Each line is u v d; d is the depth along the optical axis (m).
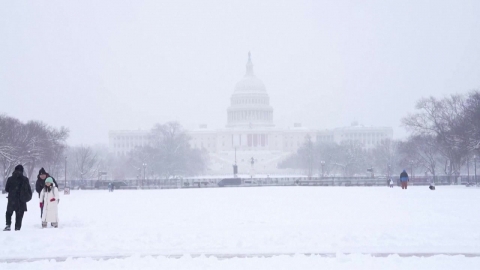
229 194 84.88
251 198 71.31
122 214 47.47
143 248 26.47
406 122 145.12
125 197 81.06
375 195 74.06
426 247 25.89
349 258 23.23
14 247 26.88
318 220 38.81
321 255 24.55
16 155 122.31
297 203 58.97
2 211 54.94
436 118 140.88
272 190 99.94
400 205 53.31
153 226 35.75
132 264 22.69
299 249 25.78
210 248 26.28
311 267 21.88
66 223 38.91
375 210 47.38
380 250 25.31
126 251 25.80
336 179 138.50
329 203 57.97
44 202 35.47
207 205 58.28
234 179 136.25
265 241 27.80
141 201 68.81
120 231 32.31
